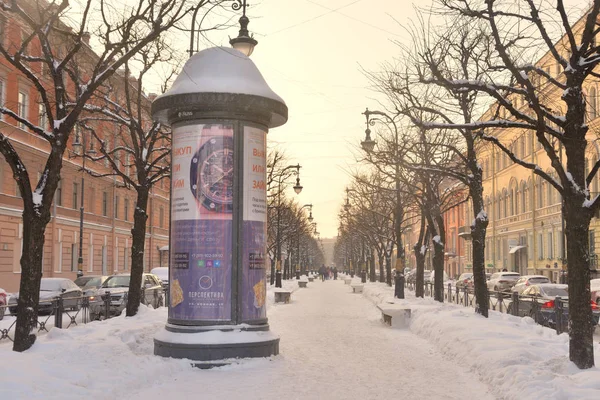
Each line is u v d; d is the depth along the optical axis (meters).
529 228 50.72
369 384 8.98
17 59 10.47
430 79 9.82
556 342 11.41
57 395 7.14
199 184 11.05
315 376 9.57
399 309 17.44
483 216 16.41
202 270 10.91
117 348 10.21
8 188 33.50
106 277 27.23
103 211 47.84
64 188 40.47
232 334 10.61
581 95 9.02
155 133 17.62
